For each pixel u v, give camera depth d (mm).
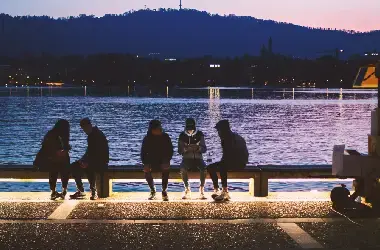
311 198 9961
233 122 70625
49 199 9883
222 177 9797
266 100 156375
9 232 7609
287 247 6941
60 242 7141
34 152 37406
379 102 9227
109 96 196375
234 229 7797
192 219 8375
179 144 9992
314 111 98875
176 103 134750
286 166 10359
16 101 140000
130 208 9125
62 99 158375
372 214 8633
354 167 8984
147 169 9828
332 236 7434
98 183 10086
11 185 18203
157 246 6984
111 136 50531
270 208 9109
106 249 6855
